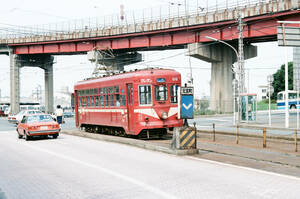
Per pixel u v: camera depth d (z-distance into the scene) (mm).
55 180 8914
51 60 75375
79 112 25797
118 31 54125
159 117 17953
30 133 19562
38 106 67750
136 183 8297
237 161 11352
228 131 23266
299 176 8867
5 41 66812
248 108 31469
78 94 25891
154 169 10039
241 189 7504
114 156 12836
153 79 18062
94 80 23031
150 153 13500
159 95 18156
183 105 13195
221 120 39781
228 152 13422
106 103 21203
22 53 67250
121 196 7152
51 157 13000
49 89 75812
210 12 45188
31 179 9125
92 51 56250
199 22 45812
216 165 10586
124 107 18922
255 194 7078
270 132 22531
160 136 19672
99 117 22234
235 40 47125
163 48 57531
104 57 57812
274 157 12047
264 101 98625
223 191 7352
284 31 20984
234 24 43406
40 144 17859
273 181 8258
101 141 18734
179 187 7797
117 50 59781
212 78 54062
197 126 30047
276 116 45125
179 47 56219
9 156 13633
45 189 7977
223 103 53062
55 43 62750
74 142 18484
